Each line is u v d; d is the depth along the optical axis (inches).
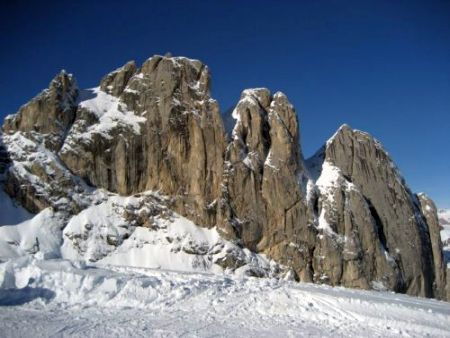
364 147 2578.7
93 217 1983.3
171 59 2279.8
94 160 2101.4
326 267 2130.9
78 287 1090.1
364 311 1096.2
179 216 2086.6
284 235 2142.0
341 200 2294.5
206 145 2183.8
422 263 2488.9
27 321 887.7
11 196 1963.6
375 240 2288.4
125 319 956.6
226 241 2039.9
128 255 1925.4
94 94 2315.5
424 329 1020.5
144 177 2134.6
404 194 2573.8
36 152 2039.9
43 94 2154.3
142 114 2214.6
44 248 1819.6
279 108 2389.3
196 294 1148.5
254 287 1249.4
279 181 2208.4
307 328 988.6
